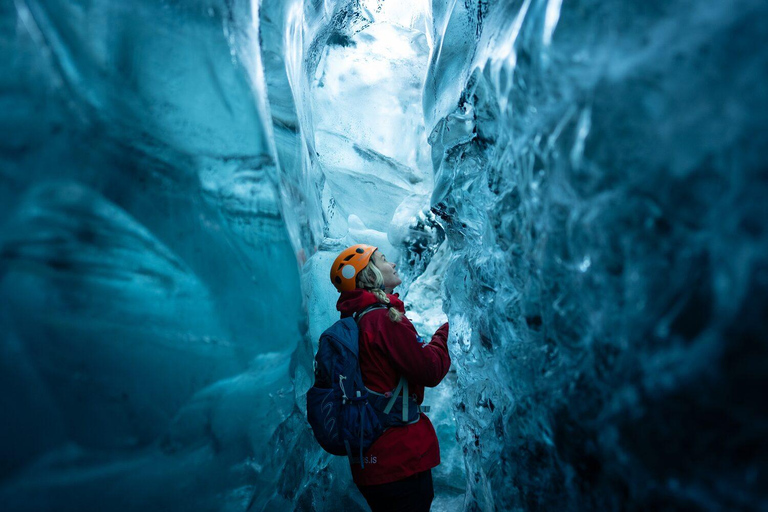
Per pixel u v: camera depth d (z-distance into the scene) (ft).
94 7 3.17
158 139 3.49
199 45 3.91
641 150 2.65
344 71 10.21
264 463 4.77
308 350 6.71
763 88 2.10
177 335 3.45
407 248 10.39
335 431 5.08
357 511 7.58
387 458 5.04
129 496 3.17
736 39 2.23
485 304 5.40
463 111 5.59
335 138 10.24
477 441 5.95
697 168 2.35
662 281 2.52
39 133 2.75
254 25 4.88
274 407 4.96
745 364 2.11
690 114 2.40
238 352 4.00
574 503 3.43
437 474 8.19
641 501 2.74
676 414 2.44
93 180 2.99
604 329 3.01
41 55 2.82
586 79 3.02
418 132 10.54
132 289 3.16
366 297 5.53
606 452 3.01
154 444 3.30
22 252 2.63
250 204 4.38
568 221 3.31
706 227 2.30
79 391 2.84
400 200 10.56
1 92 2.62
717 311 2.22
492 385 5.52
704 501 2.37
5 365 2.53
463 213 5.99
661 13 2.62
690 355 2.35
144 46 3.47
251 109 4.42
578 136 3.06
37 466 2.65
